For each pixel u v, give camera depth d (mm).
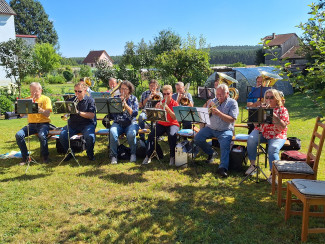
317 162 3330
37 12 57688
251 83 15148
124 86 5566
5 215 3477
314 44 3209
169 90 5172
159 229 3127
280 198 3508
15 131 8336
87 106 5492
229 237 2967
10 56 13617
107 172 4887
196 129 5832
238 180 4469
